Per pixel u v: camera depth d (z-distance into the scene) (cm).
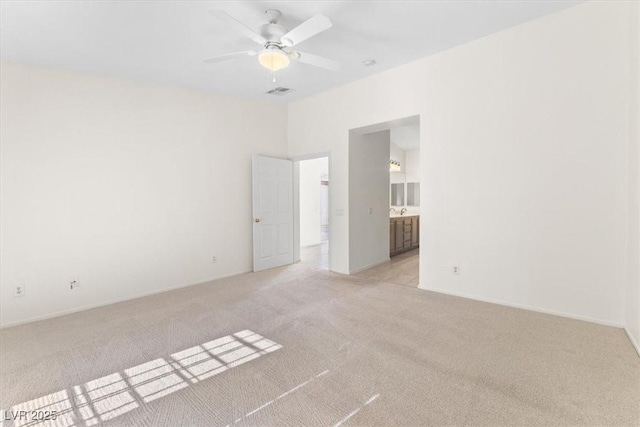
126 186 380
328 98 477
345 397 184
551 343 242
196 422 166
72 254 344
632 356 221
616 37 257
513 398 179
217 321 302
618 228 263
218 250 466
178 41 300
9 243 309
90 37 286
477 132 335
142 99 393
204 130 448
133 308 346
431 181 374
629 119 250
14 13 245
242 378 207
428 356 228
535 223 304
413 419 165
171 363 227
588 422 159
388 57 364
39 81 325
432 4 259
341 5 255
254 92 465
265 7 254
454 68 347
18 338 274
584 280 281
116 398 188
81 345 257
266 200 513
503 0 258
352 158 467
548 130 292
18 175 313
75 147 345
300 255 639
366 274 474
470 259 349
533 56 296
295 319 303
